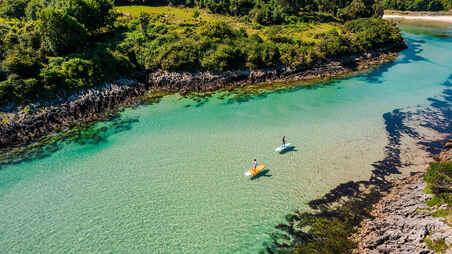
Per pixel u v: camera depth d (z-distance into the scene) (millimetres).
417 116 46719
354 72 69875
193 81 62031
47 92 50031
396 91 57500
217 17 94562
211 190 31688
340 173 33344
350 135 41594
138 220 28156
